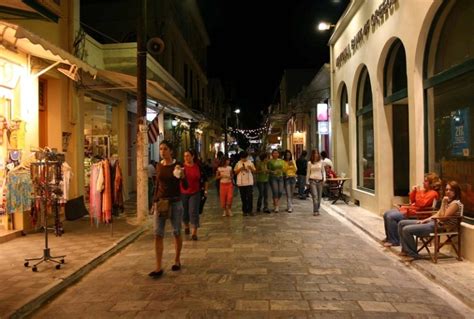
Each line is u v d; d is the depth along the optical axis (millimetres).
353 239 9062
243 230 10188
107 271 6871
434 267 6562
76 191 11844
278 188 13164
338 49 16828
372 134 12719
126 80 12445
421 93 8859
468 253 6879
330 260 7297
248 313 4922
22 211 8484
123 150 16078
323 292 5633
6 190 8297
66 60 8430
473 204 7156
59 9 11344
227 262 7203
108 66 15633
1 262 7051
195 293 5645
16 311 4914
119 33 21359
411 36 8992
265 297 5445
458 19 7777
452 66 7852
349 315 4840
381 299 5367
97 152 14883
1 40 8047
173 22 24656
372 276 6371
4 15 7703
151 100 17516
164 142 6859
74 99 11836
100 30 21359
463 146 7492
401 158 11625
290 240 8969
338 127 17359
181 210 6906
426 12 8227
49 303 5438
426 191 7902
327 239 9062
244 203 12805
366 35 12484
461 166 7566
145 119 11336
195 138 32250
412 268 6816
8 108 8969
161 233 6559
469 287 5590
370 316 4812
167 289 5840
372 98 12297
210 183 26422
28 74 9367
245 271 6641
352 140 14523
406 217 7879
